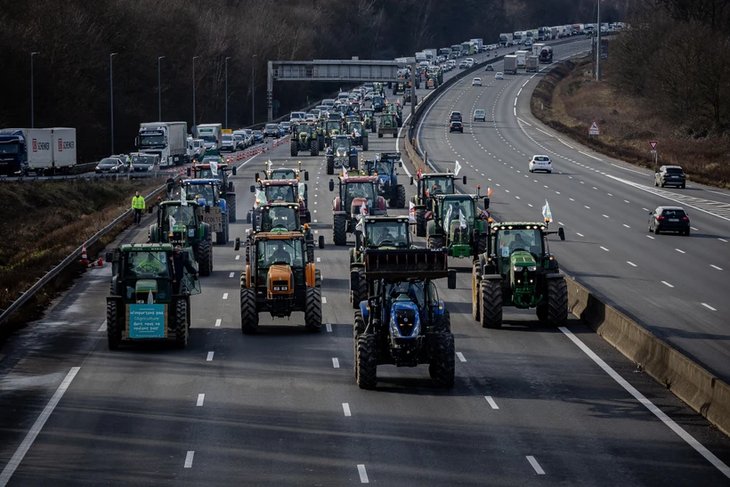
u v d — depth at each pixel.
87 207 163.25
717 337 70.00
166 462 44.66
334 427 49.69
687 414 51.88
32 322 75.81
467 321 75.62
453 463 44.25
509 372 60.47
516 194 165.75
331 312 78.25
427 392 56.06
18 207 150.25
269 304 70.44
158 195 160.62
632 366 62.00
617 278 94.25
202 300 83.94
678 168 181.12
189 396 55.56
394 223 80.50
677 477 42.38
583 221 136.62
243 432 49.00
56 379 59.41
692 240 121.25
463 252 95.62
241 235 123.19
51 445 47.22
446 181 120.88
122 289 67.00
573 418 51.16
